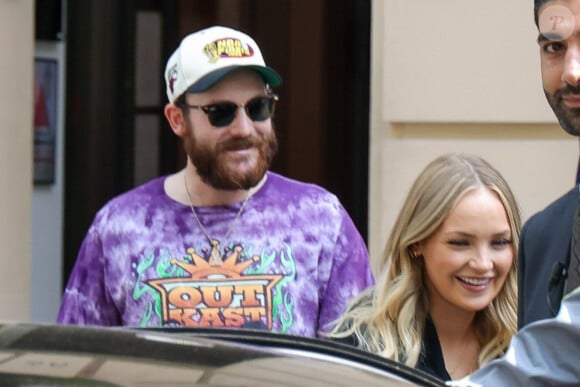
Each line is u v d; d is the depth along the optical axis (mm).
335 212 12258
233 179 11797
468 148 17406
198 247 11969
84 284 12203
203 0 19047
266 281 11867
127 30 19016
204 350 7430
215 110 11867
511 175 17375
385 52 17453
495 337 11172
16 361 6953
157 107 19109
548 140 17312
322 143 18812
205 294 11820
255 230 12023
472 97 17219
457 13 17219
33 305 19156
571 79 9914
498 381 8664
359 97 18594
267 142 12070
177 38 19078
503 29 17156
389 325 10930
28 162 17906
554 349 8531
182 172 12320
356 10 18609
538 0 10242
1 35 17641
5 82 17688
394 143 17578
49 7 18922
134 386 6668
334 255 12141
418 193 10961
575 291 8633
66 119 19109
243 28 18984
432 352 10969
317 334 12062
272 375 7172
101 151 19031
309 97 18844
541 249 10273
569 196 10203
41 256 19219
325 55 18766
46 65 19047
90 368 6887
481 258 10820
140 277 11922
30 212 17969
